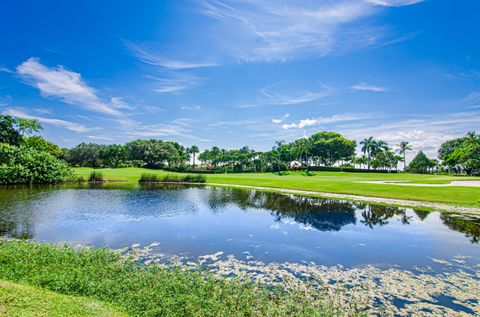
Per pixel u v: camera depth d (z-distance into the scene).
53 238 16.28
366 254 14.27
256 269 12.04
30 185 47.75
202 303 8.11
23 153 50.84
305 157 125.12
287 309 8.29
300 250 14.84
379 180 63.88
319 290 9.98
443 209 27.44
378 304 9.01
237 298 8.66
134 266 11.62
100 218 22.09
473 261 13.35
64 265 10.52
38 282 8.82
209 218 23.05
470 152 90.88
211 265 12.41
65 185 49.62
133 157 132.12
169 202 31.53
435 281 10.96
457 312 8.56
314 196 37.81
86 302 7.56
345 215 24.62
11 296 7.00
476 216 24.17
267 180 62.72
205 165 159.38
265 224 20.98
